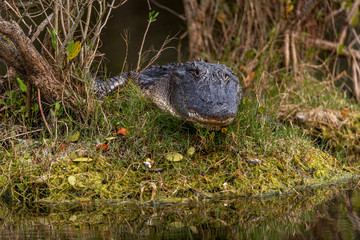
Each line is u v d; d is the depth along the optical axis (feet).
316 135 28.50
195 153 21.86
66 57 21.99
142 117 23.18
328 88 34.60
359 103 36.09
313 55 39.73
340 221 16.14
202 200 19.27
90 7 22.41
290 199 19.62
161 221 16.37
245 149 22.47
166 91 25.91
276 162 22.39
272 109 28.35
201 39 40.57
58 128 22.44
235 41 39.04
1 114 23.66
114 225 15.81
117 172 20.18
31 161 20.48
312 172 22.97
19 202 18.79
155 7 53.26
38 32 22.67
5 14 26.43
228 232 15.03
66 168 20.17
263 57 36.81
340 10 40.88
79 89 23.27
